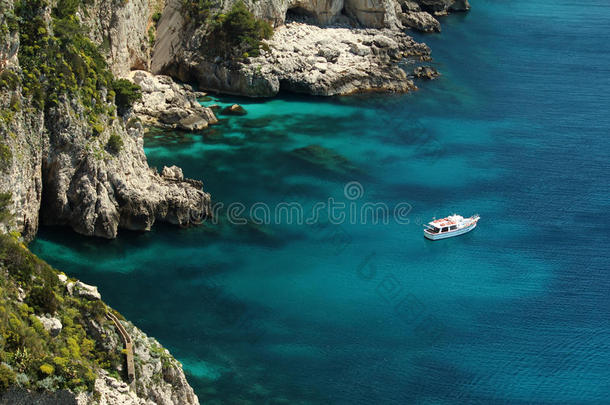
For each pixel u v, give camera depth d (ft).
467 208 389.60
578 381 277.85
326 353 279.28
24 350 188.65
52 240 325.62
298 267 327.47
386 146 445.37
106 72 359.66
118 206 335.47
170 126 436.76
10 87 295.89
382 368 274.77
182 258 325.62
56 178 324.60
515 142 463.42
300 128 458.91
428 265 341.21
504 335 299.17
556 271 344.28
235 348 276.82
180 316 290.56
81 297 219.20
